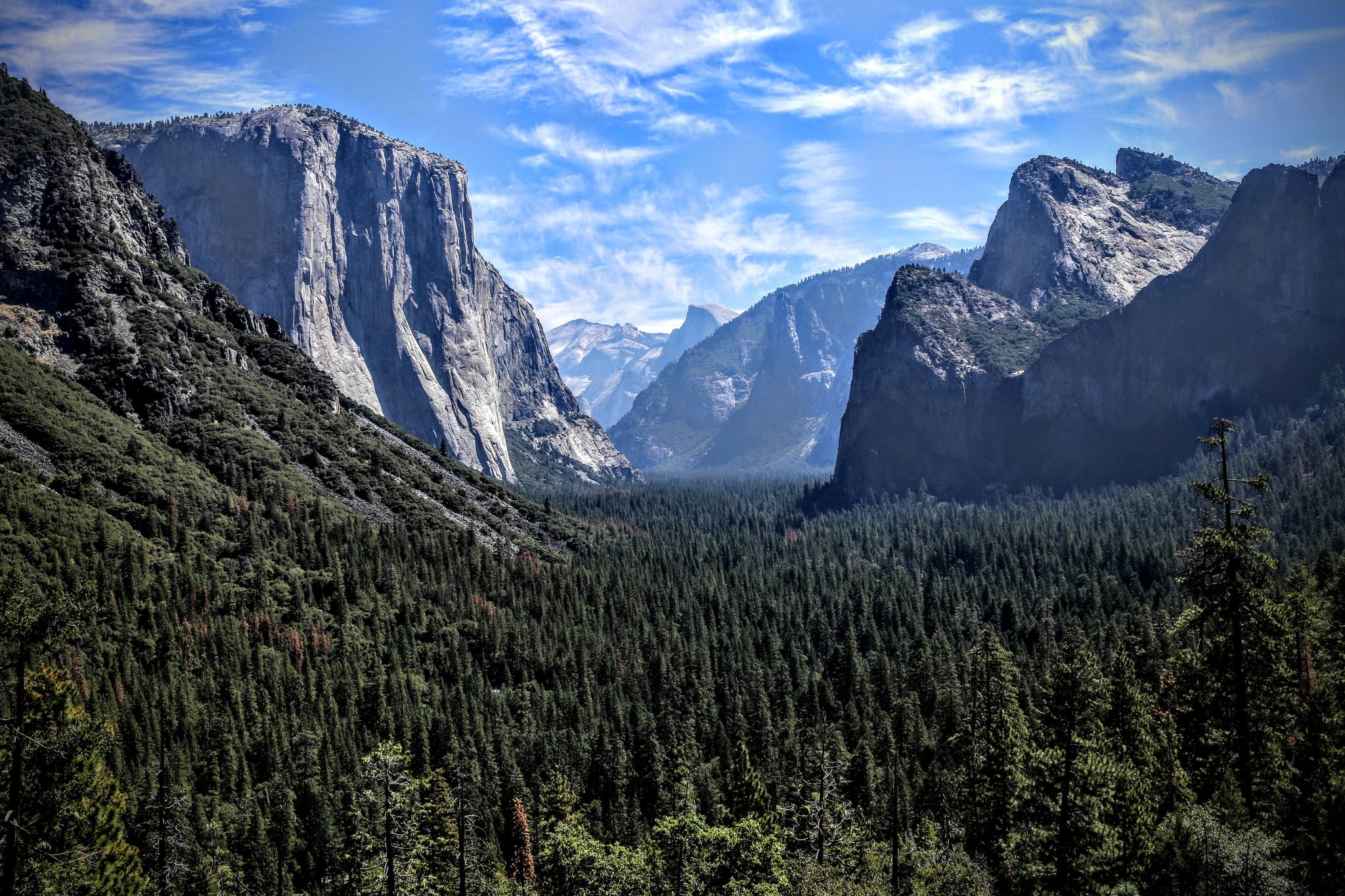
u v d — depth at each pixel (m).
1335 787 52.44
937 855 82.06
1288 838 54.34
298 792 112.75
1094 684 63.59
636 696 150.38
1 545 125.56
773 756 127.88
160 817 85.50
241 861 102.44
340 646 146.00
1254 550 57.06
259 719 121.44
